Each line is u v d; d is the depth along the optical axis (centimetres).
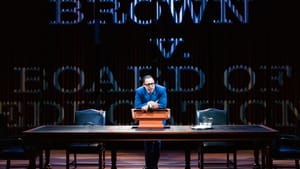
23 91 930
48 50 930
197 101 922
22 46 931
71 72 930
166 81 923
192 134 554
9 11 925
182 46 923
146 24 923
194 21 920
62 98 929
